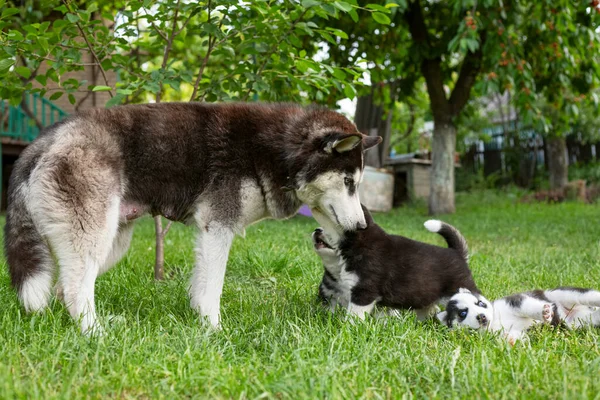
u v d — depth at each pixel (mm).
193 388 2396
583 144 21359
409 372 2596
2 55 4105
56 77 4574
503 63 9648
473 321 3387
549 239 8469
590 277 5094
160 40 5125
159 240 5008
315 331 3227
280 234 7766
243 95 5137
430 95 13219
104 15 4703
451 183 13516
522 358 2672
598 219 11312
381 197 14547
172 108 3660
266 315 3615
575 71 11328
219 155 3627
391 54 12586
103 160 3328
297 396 2258
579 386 2305
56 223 3215
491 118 23016
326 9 4164
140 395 2348
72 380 2299
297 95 5895
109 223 3338
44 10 7383
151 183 3537
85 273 3277
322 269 5340
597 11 9289
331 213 3824
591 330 3449
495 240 8492
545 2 10086
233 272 5359
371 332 3139
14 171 3371
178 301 4043
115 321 3299
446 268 3965
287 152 3713
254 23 4609
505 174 21828
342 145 3691
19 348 2680
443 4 12578
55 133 3355
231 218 3656
